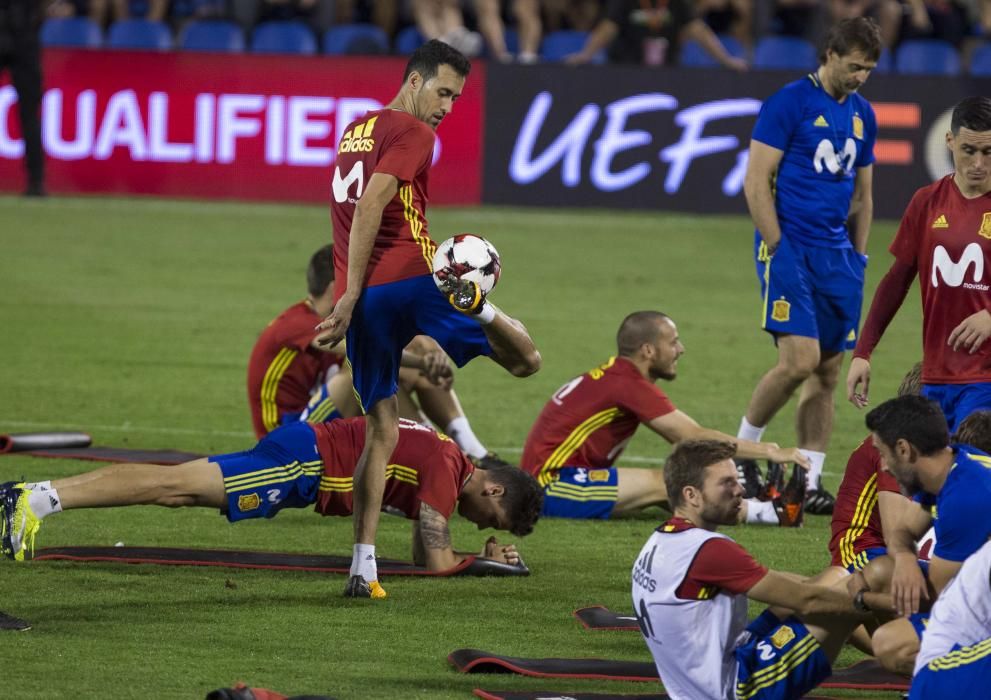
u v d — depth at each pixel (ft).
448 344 66.18
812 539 77.87
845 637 50.90
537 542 76.79
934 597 49.93
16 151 209.26
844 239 85.92
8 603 63.10
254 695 48.03
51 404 106.01
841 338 85.87
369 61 200.85
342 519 81.41
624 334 81.76
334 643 59.16
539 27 227.61
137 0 241.14
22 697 51.13
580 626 62.44
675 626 49.96
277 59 202.90
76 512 80.12
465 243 63.82
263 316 141.49
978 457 50.37
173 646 57.98
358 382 65.92
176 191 207.72
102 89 206.80
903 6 222.89
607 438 81.82
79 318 138.31
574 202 202.18
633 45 208.03
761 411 84.69
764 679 50.19
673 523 50.80
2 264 163.63
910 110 191.72
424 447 70.18
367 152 64.39
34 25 198.80
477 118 201.87
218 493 67.10
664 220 198.08
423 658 57.52
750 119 197.47
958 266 65.31
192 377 116.47
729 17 224.94
